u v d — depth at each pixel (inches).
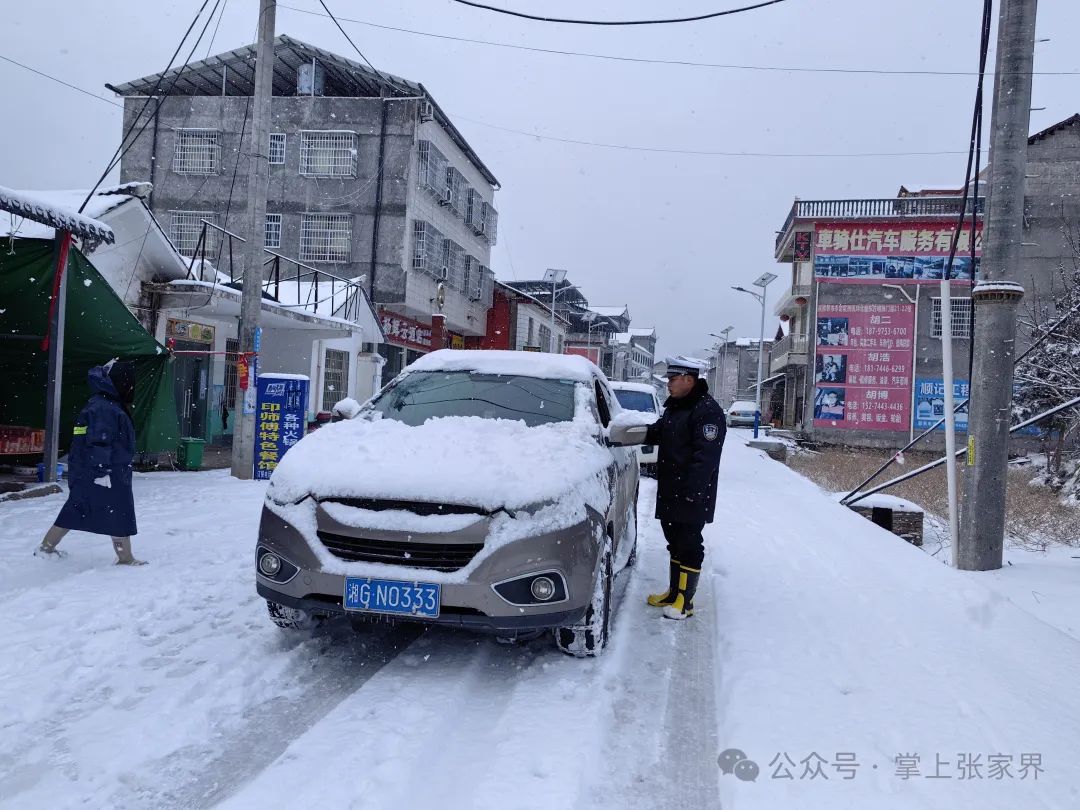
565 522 133.6
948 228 1076.5
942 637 165.8
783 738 114.9
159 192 925.2
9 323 341.4
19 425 357.7
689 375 180.9
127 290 450.0
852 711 125.5
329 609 131.7
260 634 155.0
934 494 481.4
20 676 129.6
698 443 175.9
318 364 704.4
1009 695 133.3
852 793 99.6
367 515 131.3
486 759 107.3
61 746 106.3
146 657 140.6
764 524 313.7
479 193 1219.9
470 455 143.5
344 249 920.9
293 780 98.3
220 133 924.0
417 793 97.6
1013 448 884.0
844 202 1128.8
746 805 96.2
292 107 922.7
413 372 199.6
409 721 116.3
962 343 1070.4
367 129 922.7
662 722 123.9
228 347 631.8
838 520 326.3
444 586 126.6
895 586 211.3
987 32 265.4
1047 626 174.7
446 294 1085.8
